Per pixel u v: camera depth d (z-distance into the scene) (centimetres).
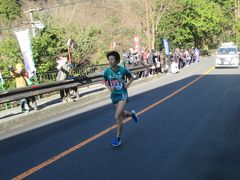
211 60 4459
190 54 4091
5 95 1079
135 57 2536
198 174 603
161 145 775
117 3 5238
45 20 3136
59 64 1427
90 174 615
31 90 1188
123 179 588
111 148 764
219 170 619
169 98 1445
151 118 1060
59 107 1316
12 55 2225
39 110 1217
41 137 904
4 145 851
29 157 732
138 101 1405
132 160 681
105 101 1521
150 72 2511
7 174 636
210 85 1836
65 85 1388
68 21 3325
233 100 1339
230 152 714
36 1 5031
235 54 3016
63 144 816
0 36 3788
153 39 4294
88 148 771
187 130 901
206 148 745
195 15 5200
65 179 597
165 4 4703
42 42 2294
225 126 930
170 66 3123
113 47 3425
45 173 629
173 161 670
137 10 5009
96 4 5003
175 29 4925
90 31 3173
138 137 845
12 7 4662
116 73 764
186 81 2100
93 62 3105
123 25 4934
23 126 1084
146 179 586
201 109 1183
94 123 1035
